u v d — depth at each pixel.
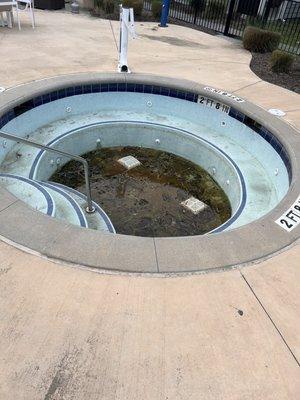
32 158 5.09
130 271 2.69
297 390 2.08
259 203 4.73
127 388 1.98
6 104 5.01
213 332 2.35
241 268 2.85
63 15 11.23
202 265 2.81
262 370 2.16
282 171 4.91
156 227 4.84
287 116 5.71
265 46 9.26
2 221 3.02
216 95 6.12
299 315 2.54
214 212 5.25
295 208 3.55
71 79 6.10
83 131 5.93
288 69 7.93
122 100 6.66
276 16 13.25
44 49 7.76
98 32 9.63
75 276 2.62
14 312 2.33
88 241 2.90
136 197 5.34
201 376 2.09
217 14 11.94
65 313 2.36
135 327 2.32
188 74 7.14
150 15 12.33
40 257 2.74
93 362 2.09
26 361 2.06
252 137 5.76
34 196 3.87
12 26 9.07
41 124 5.88
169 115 6.79
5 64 6.67
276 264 2.92
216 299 2.58
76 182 5.48
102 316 2.37
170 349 2.21
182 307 2.49
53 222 3.06
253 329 2.40
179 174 5.98
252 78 7.34
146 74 6.79
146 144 6.54
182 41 9.65
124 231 4.70
